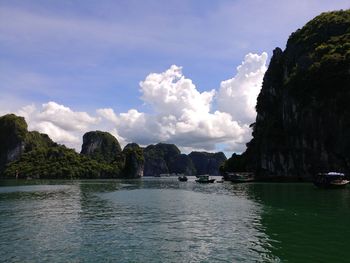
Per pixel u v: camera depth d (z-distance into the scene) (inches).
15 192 2910.9
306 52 5467.5
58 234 1034.1
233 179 4825.3
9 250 851.4
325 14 5713.6
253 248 856.9
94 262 759.7
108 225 1181.1
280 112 5792.3
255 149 6141.7
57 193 2778.1
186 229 1099.3
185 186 3964.1
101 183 5246.1
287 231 1047.6
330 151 4645.7
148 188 3553.2
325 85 4690.0
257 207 1626.5
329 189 2864.2
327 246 864.9
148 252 832.9
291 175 5231.3
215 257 787.4
